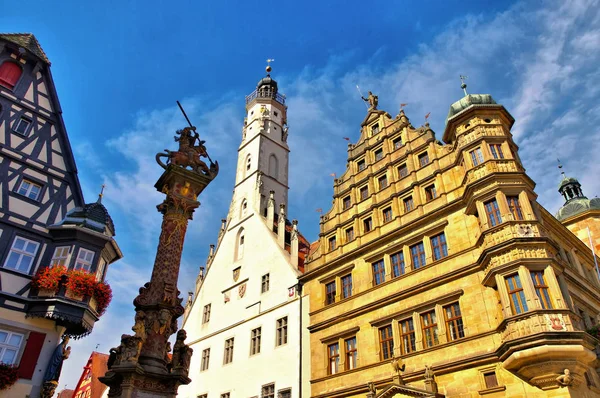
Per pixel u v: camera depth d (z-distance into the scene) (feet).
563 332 57.47
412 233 87.04
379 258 91.30
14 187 79.10
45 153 85.51
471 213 78.28
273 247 118.73
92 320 77.00
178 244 56.59
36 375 69.62
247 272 122.83
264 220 128.16
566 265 86.63
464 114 86.33
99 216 84.07
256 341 108.06
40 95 89.10
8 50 87.81
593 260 106.52
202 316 131.34
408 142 99.40
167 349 49.70
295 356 95.55
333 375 86.07
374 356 81.30
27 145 83.51
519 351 59.36
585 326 78.79
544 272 64.08
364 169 107.76
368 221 99.86
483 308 70.03
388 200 95.86
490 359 65.16
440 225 82.12
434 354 72.90
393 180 97.86
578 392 59.52
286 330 102.06
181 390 120.98
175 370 47.85
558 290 62.13
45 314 71.36
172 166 59.88
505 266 65.62
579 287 84.69
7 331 69.87
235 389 105.29
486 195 74.38
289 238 129.49
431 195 89.35
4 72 85.97
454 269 76.84
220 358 115.34
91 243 80.89
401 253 88.12
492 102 86.69
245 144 163.84
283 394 93.45
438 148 92.43
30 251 76.69
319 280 101.35
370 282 90.12
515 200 73.10
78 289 73.77
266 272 116.26
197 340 127.13
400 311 80.48
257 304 113.29
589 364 60.90
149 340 48.52
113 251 85.61
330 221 109.29
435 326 75.46
